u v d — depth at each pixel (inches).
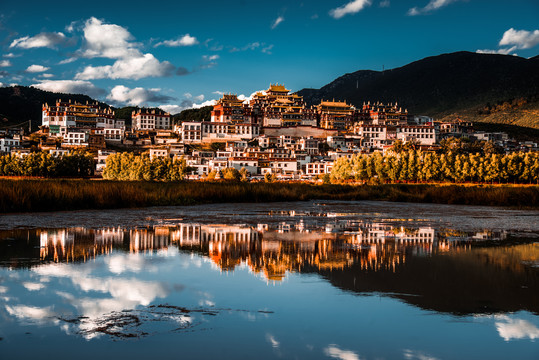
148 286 541.3
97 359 336.8
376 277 599.8
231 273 615.2
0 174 6333.7
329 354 354.9
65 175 6520.7
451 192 2518.5
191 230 1062.4
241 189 2324.1
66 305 466.3
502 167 6397.6
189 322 419.8
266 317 436.8
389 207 2085.4
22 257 701.3
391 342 379.9
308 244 878.4
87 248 787.4
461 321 432.8
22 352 348.8
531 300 498.3
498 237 1005.8
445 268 658.8
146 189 1968.5
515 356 355.3
